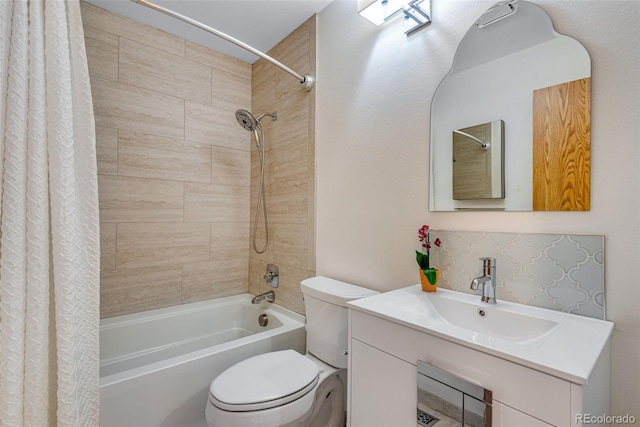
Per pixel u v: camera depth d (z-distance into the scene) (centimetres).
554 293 93
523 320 89
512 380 65
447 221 119
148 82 192
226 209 226
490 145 107
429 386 79
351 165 158
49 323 99
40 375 94
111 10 179
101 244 177
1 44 89
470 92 113
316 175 179
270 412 106
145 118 191
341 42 165
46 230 96
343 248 161
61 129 98
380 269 143
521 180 100
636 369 79
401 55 136
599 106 86
